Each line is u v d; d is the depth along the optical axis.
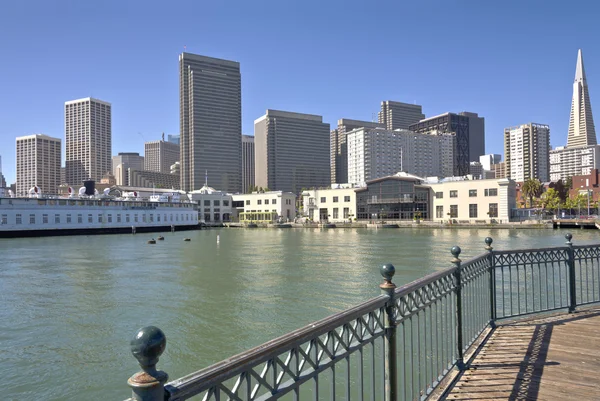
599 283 9.83
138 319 17.95
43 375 12.28
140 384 1.89
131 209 103.56
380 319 4.26
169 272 31.73
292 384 2.93
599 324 8.30
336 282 26.33
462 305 7.18
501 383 5.67
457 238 65.69
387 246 53.00
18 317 18.41
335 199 130.88
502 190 99.12
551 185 143.25
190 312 18.97
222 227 138.38
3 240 73.38
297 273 30.47
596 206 119.56
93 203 95.38
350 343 3.68
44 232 84.56
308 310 19.08
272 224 126.75
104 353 13.99
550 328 8.09
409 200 114.69
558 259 9.28
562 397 5.17
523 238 63.06
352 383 10.67
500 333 7.88
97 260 40.59
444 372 5.88
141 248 55.34
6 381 11.91
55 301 21.56
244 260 39.56
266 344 2.68
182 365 12.91
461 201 106.06
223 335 15.63
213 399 2.58
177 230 118.31
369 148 194.38
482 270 7.89
